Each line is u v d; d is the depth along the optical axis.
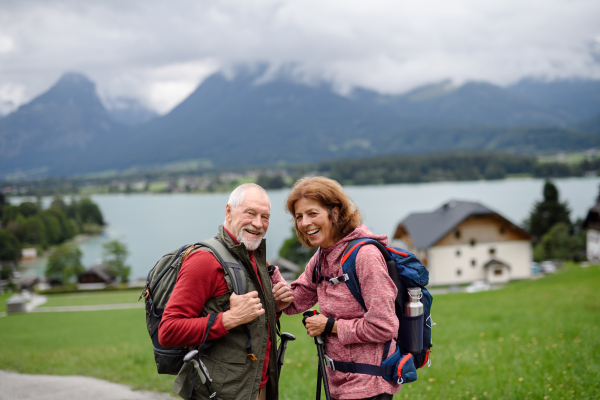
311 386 5.89
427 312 2.97
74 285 79.00
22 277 95.00
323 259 2.98
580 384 5.05
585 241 73.50
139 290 71.94
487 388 5.24
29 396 6.05
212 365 2.77
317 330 2.82
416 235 57.31
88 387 6.41
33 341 23.42
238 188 2.95
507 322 12.73
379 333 2.65
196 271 2.71
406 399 5.07
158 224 166.50
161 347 2.84
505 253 55.22
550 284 28.45
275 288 3.13
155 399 5.77
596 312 13.26
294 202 2.98
